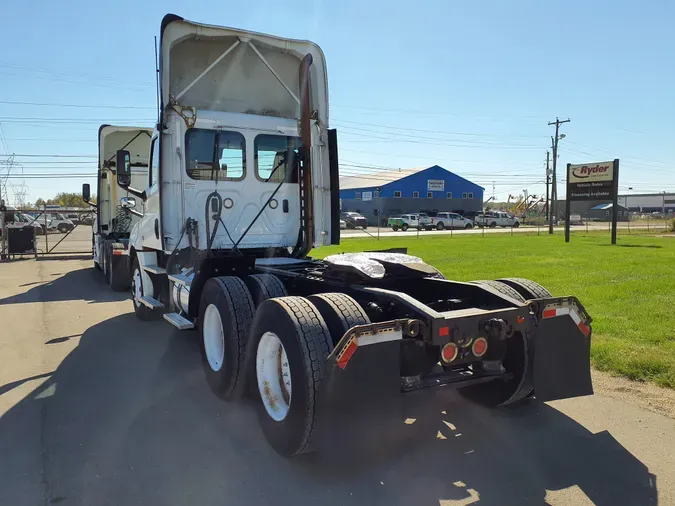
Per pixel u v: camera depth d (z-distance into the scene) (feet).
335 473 11.80
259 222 23.04
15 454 12.85
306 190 22.76
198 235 21.89
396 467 12.02
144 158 45.19
